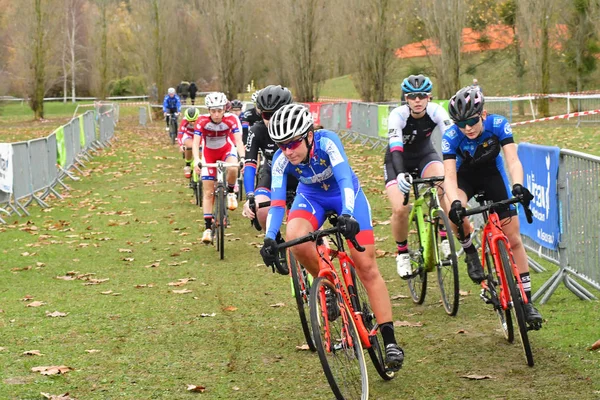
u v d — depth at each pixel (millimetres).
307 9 38875
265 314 6719
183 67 60438
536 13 32312
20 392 4762
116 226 11930
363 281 4871
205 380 4988
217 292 7625
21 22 46469
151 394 4730
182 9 59781
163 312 6863
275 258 4422
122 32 71812
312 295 4148
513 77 43125
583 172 6406
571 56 37500
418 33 39281
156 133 35438
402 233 6785
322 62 39875
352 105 24359
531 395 4461
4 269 8938
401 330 6074
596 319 5934
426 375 4945
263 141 7102
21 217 12914
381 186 14766
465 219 6059
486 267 5816
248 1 44625
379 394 4637
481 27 41000
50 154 15570
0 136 32688
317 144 4824
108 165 21266
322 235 4383
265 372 5133
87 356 5555
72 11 69562
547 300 6641
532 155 7582
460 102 5402
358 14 37594
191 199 14820
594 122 26891
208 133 10414
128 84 69500
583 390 4480
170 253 9781
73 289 7883
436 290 7469
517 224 5715
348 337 4281
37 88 46812
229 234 11086
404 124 6914
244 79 47000
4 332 6227
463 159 5848
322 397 4613
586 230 6395
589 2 34625
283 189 4910
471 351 5410
